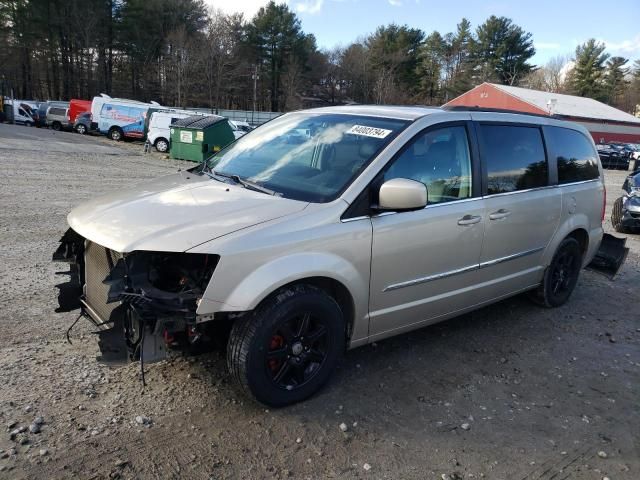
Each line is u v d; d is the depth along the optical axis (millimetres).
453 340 4461
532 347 4430
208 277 2883
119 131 32031
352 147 3684
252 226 3010
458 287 4066
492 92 56250
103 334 3084
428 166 3758
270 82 74062
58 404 3139
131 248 2848
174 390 3383
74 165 16766
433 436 3121
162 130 25531
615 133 55250
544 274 5055
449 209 3832
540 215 4672
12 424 2914
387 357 4066
